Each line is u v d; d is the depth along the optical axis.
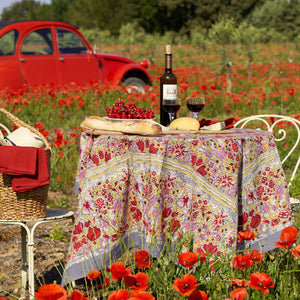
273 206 5.21
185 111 15.80
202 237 4.76
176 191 4.70
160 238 4.62
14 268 5.83
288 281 4.20
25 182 4.64
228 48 28.36
